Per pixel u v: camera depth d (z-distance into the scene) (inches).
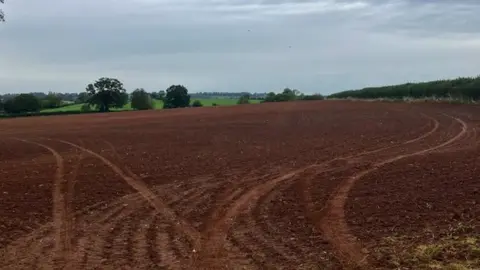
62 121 1663.4
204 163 640.4
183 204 425.1
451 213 352.8
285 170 573.0
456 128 999.0
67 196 457.1
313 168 580.4
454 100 1830.7
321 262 272.5
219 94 6102.4
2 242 324.8
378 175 515.8
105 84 3484.3
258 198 439.5
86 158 707.4
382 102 2118.6
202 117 1579.7
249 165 615.5
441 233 307.3
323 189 462.3
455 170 520.4
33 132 1194.6
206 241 321.1
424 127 1040.2
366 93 2679.6
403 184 461.7
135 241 324.5
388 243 295.6
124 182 521.7
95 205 423.5
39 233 344.5
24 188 492.7
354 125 1135.6
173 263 281.0
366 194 430.9
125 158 700.0
